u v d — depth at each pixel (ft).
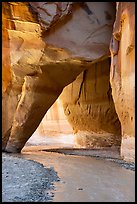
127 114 46.60
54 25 56.75
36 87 62.08
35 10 54.90
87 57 57.77
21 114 62.95
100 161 50.90
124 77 47.14
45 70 60.95
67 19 57.57
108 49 58.18
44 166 44.21
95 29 58.39
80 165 45.96
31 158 53.83
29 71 61.16
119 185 31.99
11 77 61.93
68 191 29.07
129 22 44.96
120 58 49.75
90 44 58.13
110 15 58.85
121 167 43.70
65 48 57.31
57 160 51.85
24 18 55.57
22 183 31.53
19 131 63.67
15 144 64.23
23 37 59.16
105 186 31.50
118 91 49.93
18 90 63.05
